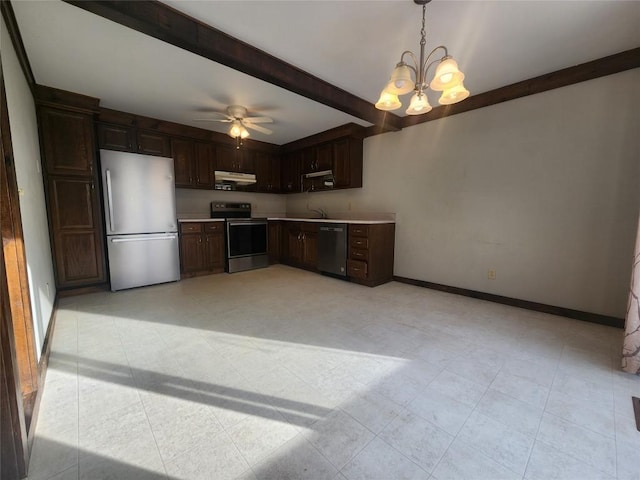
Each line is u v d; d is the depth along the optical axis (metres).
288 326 2.52
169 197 3.95
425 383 1.69
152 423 1.37
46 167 3.11
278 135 4.83
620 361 1.93
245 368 1.85
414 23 1.94
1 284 1.04
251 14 1.86
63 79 2.75
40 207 2.67
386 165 4.16
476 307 3.03
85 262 3.43
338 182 4.54
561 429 1.33
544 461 1.16
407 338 2.28
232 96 3.16
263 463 1.16
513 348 2.12
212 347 2.13
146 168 3.72
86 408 1.46
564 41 2.16
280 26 1.98
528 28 2.00
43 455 1.18
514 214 3.02
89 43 2.15
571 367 1.86
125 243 3.59
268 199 5.86
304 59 2.40
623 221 2.44
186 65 2.49
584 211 2.61
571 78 2.57
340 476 1.10
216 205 5.10
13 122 1.83
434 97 3.21
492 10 1.80
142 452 1.20
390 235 4.06
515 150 2.97
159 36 1.85
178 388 1.64
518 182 2.97
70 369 1.82
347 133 4.21
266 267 5.16
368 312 2.87
